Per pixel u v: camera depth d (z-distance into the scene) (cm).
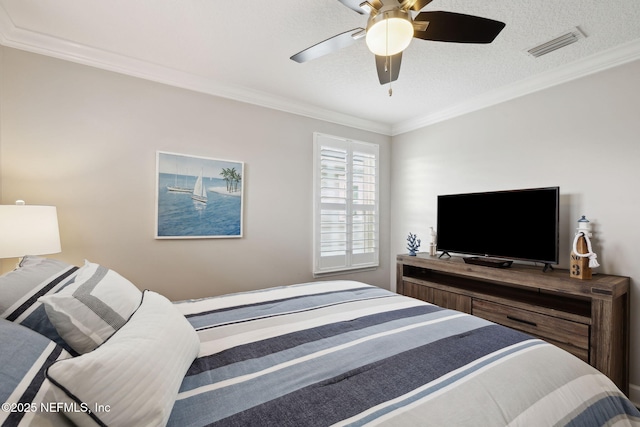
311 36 202
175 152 253
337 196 349
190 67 243
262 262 299
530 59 226
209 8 174
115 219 229
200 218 263
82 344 90
